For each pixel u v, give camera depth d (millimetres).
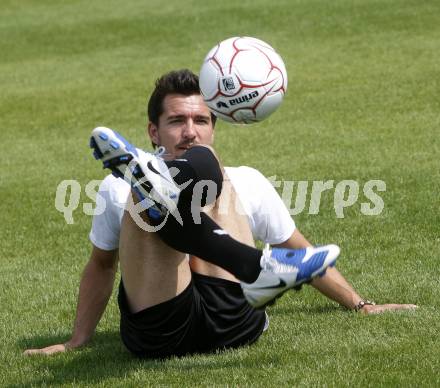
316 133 42312
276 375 16156
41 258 28172
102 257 19203
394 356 16797
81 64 64750
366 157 37281
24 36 74375
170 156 19078
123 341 18172
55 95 55719
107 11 80125
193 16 74562
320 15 70188
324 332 18656
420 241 26641
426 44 59500
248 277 15969
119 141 15820
